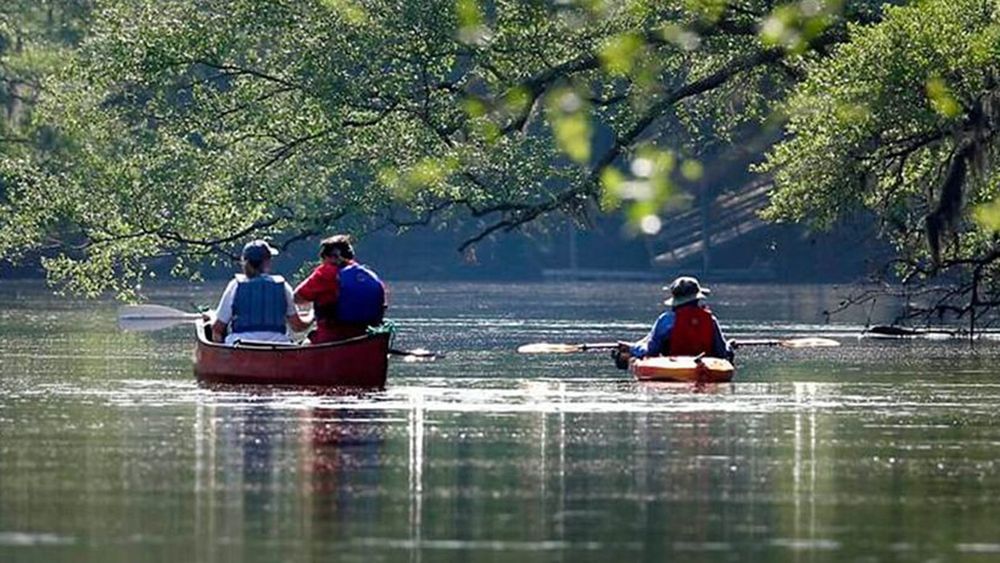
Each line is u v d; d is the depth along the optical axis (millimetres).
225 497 34438
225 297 59438
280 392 55531
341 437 43531
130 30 90750
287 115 89375
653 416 48938
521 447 41812
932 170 81125
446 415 48812
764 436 44375
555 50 86812
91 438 43094
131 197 90625
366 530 31375
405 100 87625
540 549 29953
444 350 78562
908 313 90938
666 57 85250
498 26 85688
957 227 79750
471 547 30094
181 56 89688
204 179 90250
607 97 87875
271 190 89375
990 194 75812
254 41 90375
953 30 74312
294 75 88688
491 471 37906
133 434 44000
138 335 88938
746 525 32094
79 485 35781
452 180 87688
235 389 56531
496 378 61938
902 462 39688
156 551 29547
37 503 33750
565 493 35281
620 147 86750
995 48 73062
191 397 53875
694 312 62188
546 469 38312
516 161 87188
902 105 75688
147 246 92188
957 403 53219
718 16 83562
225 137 91062
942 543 30531
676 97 87375
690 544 30406
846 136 77438
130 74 90312
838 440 43594
